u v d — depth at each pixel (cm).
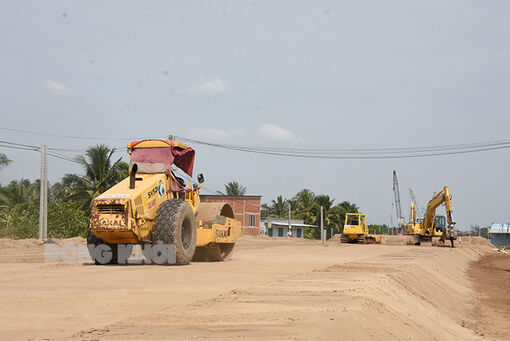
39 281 994
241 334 552
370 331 658
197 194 1705
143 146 1562
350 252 2731
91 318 646
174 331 565
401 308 923
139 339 531
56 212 3881
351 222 5491
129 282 999
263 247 3306
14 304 736
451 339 889
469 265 3416
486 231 14425
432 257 2375
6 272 1150
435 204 5038
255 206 6706
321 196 9469
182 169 1661
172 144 1548
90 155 4453
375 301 827
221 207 1712
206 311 679
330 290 886
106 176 4394
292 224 8456
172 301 779
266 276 1185
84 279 1032
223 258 1756
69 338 538
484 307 1493
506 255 5394
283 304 737
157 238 1410
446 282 1823
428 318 1000
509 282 2288
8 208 4812
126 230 1334
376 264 1634
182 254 1425
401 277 1301
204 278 1109
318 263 1703
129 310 700
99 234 1362
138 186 1422
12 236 3862
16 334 559
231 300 769
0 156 4228
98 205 1359
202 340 528
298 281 1043
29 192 5397
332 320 625
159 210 1425
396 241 6812
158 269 1283
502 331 1105
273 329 573
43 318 643
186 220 1485
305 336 546
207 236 1611
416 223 5409
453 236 4775
